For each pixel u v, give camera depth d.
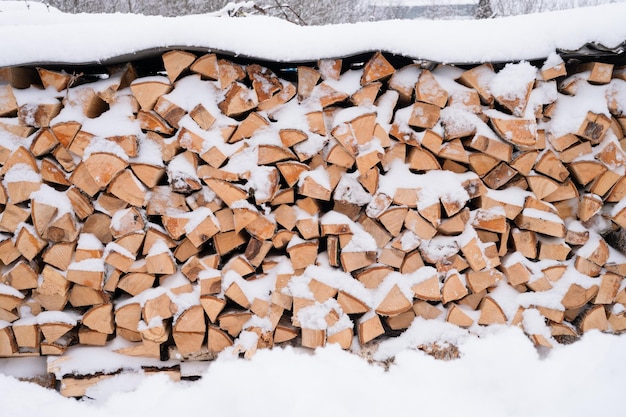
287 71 2.04
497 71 1.94
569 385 1.75
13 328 1.93
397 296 1.95
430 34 1.80
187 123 1.83
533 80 1.80
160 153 1.91
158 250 1.91
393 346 1.99
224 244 1.99
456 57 1.80
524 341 1.94
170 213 1.93
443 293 1.98
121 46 1.74
